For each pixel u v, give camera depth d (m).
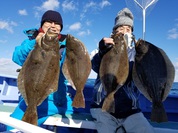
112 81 0.89
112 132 0.96
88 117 1.12
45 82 0.90
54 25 1.14
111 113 0.98
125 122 0.96
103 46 0.92
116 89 0.89
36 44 0.91
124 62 0.89
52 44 0.90
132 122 0.95
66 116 1.10
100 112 0.99
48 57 0.90
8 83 1.73
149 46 0.91
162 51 0.89
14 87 1.71
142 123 0.94
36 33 1.15
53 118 1.05
